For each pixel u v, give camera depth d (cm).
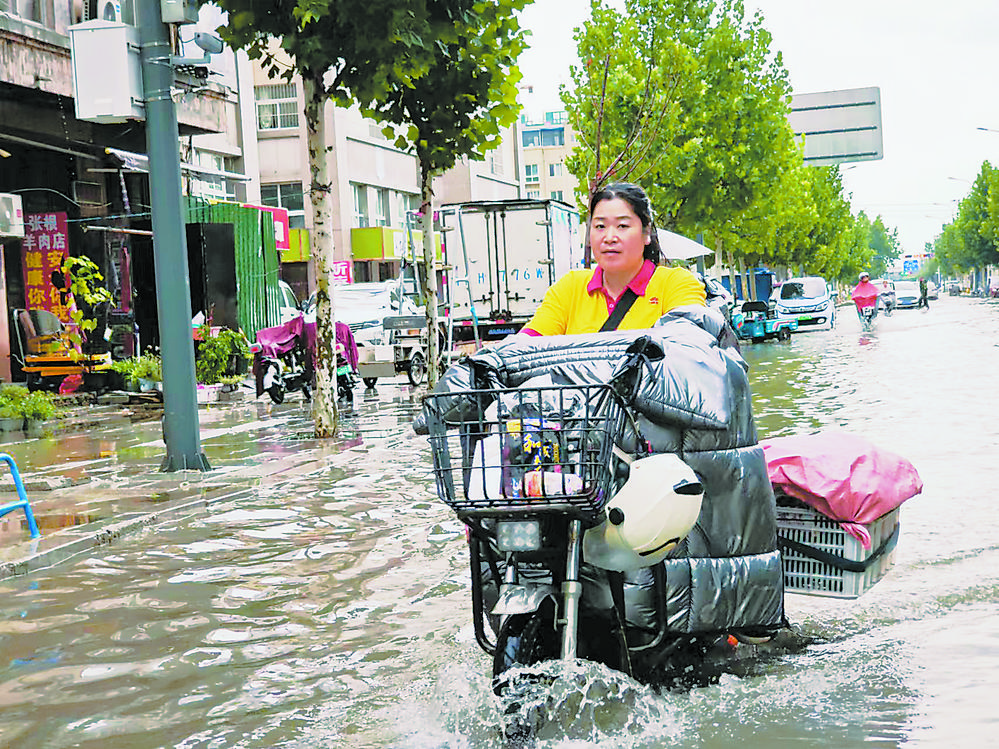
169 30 1199
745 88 4372
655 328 439
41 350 2214
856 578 510
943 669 475
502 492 385
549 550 396
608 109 3338
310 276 4716
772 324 3900
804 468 513
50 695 501
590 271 492
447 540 815
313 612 632
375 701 468
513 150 7112
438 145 1823
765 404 1650
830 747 391
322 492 1070
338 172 4738
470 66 1730
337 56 1403
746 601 440
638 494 392
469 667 493
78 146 2319
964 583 613
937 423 1316
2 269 2209
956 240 12694
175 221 1207
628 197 472
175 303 1214
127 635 599
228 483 1118
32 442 1612
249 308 2916
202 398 2266
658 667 457
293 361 2184
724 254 5884
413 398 2181
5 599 692
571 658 392
